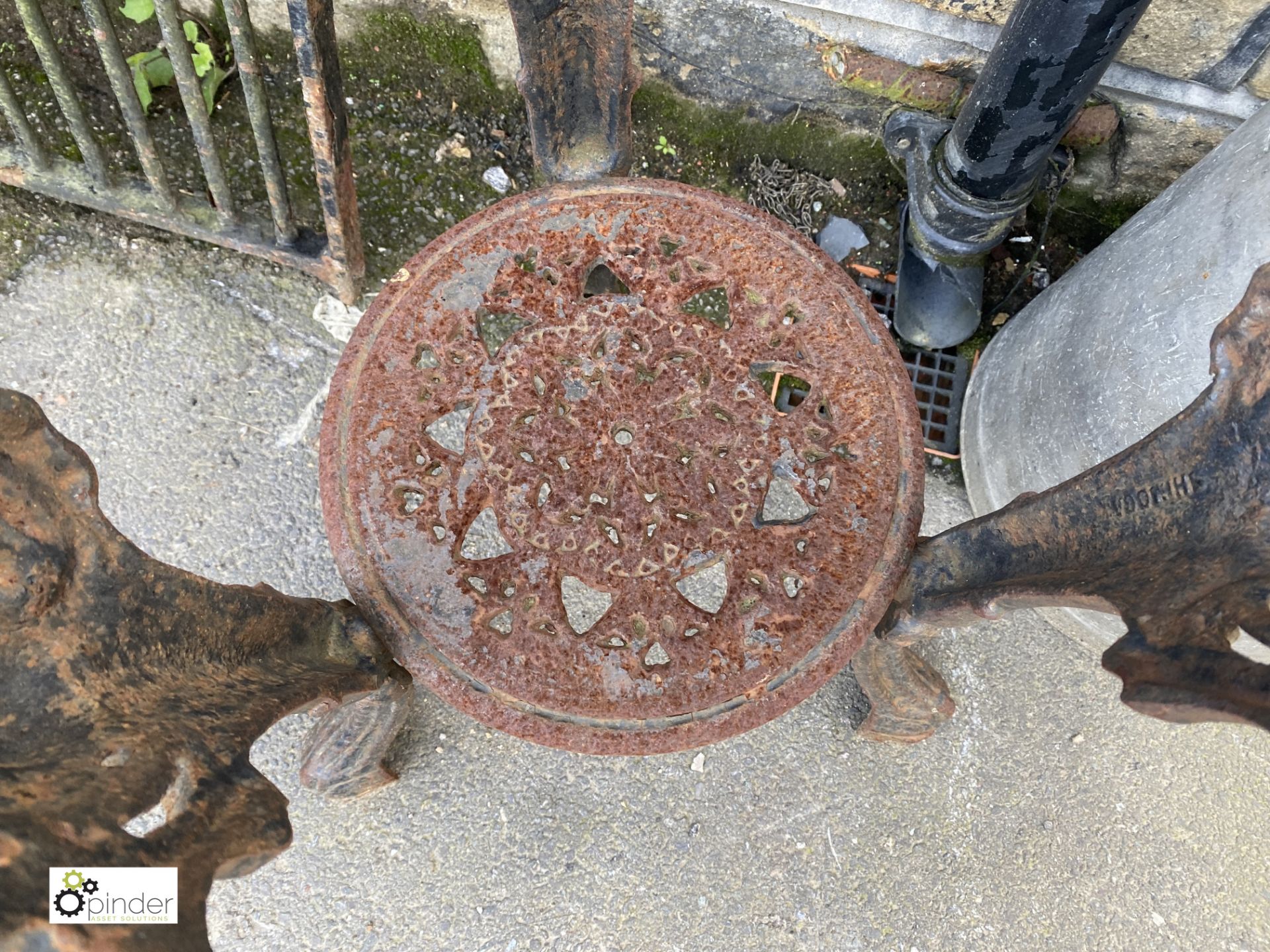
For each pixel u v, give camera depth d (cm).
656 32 195
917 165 198
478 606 124
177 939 69
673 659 124
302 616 117
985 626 197
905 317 209
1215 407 97
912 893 181
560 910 175
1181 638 83
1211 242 121
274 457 191
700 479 129
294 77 210
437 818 176
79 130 165
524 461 129
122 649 87
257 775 88
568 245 141
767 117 213
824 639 126
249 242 181
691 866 179
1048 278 222
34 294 189
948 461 210
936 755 189
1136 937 184
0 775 71
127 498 184
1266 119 119
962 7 173
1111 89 186
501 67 208
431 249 140
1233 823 191
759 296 139
